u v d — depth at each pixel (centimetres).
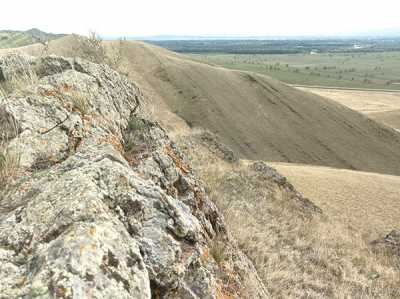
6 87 657
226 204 1055
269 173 1800
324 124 7875
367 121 8469
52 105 531
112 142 568
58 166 407
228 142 6500
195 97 7325
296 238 1095
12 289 236
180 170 659
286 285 776
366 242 1580
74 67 809
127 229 348
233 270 543
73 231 265
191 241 412
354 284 941
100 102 664
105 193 348
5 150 415
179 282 358
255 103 7812
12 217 309
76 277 235
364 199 2897
